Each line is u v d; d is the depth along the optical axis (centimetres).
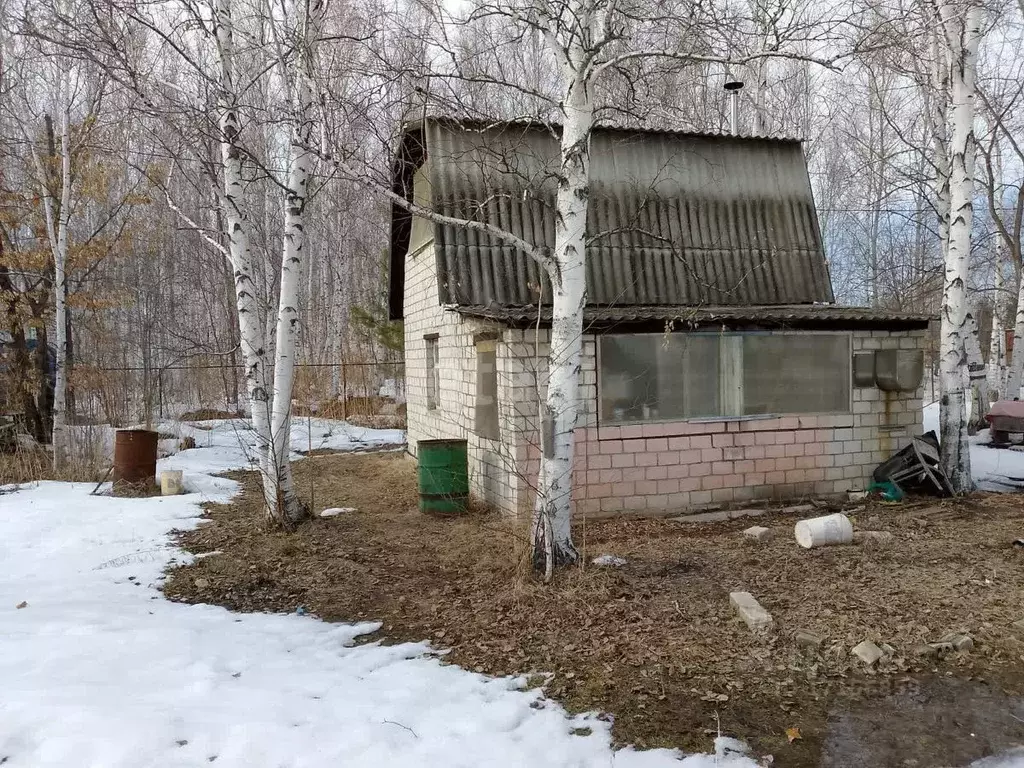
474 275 881
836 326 847
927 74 1048
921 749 338
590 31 564
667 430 806
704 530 729
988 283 2181
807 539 644
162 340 2489
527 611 500
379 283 2436
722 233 1013
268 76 867
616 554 623
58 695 345
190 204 1739
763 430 840
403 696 377
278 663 421
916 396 895
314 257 2556
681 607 500
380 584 586
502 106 905
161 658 411
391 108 732
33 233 1323
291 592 573
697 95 1574
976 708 375
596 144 999
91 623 467
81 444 1152
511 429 759
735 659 425
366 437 1675
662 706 374
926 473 850
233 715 338
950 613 486
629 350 791
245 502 925
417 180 1098
